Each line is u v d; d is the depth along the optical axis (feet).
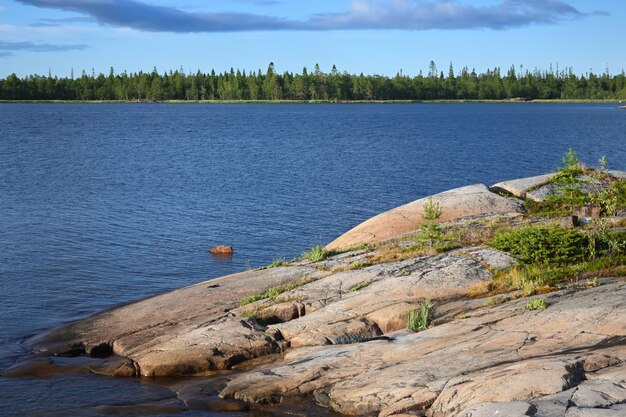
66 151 247.70
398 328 55.16
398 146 279.08
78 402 47.39
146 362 52.54
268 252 100.63
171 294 71.26
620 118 517.96
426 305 54.03
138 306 67.97
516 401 35.27
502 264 65.57
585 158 223.51
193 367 52.11
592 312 46.50
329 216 126.82
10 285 81.41
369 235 88.17
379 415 39.81
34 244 101.96
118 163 209.97
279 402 44.39
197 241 106.63
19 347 60.75
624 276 57.67
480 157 230.68
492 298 55.62
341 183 168.14
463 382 39.50
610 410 32.53
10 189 152.76
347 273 68.39
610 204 82.17
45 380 51.67
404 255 73.00
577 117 540.52
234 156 236.43
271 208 134.41
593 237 66.90
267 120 500.74
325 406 43.19
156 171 190.70
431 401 39.19
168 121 477.77
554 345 42.88
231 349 53.47
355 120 506.89
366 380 43.93
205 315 62.75
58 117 516.32
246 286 70.44
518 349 43.34
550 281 58.29
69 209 130.31
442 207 92.12
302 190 156.76
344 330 54.70
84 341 59.41
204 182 169.37
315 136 339.98
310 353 51.24
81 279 84.69
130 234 110.22
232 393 46.44
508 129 389.19
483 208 91.35
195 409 45.09
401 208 94.89
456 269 64.80
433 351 46.24
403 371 43.70
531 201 92.79
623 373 36.27
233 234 111.86
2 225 114.62
